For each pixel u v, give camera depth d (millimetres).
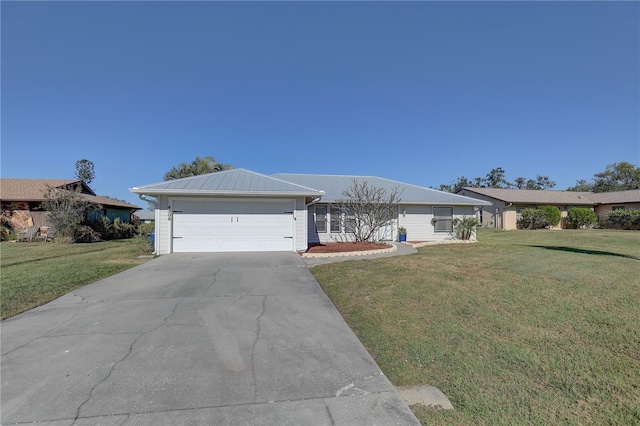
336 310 4902
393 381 2930
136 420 2285
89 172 47469
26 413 2359
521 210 27719
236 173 13188
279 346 3590
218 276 7211
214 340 3734
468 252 11219
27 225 19656
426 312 4777
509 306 5008
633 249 12141
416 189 18469
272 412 2396
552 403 2627
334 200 15047
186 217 10992
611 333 3988
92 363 3152
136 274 7461
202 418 2312
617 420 2424
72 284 6508
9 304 5117
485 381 2945
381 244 13070
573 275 7035
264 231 11336
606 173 46969
